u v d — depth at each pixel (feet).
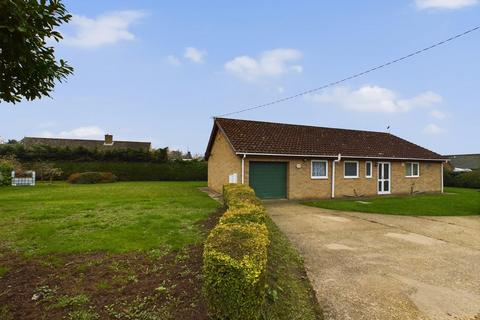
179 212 32.81
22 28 10.52
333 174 60.08
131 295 12.43
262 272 9.73
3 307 11.53
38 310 11.39
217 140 64.80
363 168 63.77
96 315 10.93
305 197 57.11
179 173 104.53
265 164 55.06
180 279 13.97
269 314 11.12
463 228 30.94
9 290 13.03
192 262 16.34
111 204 38.88
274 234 23.67
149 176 102.37
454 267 18.90
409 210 41.75
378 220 34.55
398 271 17.98
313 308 13.00
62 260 16.89
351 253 21.43
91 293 12.67
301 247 22.70
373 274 17.39
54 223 26.35
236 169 53.52
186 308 11.17
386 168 67.05
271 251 17.93
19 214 30.78
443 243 24.80
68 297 12.32
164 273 14.88
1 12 10.40
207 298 10.00
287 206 46.19
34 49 11.78
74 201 42.24
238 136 56.75
